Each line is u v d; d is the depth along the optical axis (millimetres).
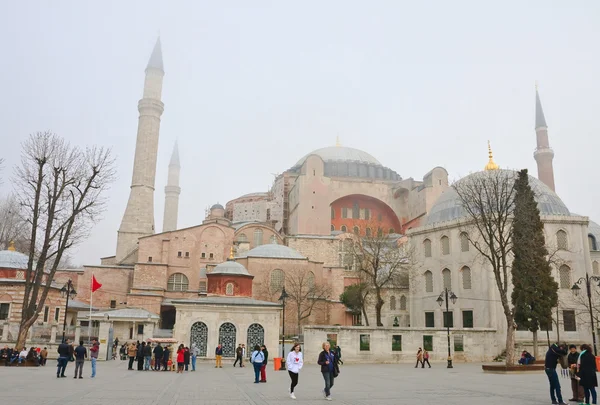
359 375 30688
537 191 57031
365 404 15828
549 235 54000
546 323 40969
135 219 89688
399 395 18719
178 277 80312
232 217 123125
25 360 34656
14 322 49781
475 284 53438
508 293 51594
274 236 89438
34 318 37844
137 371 32812
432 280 58875
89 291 77688
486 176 52094
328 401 16672
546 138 100250
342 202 106125
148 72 96125
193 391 19688
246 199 122375
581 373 14578
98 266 78750
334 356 17703
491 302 51281
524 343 49875
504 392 19812
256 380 24000
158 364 34750
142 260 79875
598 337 51219
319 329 44875
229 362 42938
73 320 68375
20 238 75500
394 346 46375
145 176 92000
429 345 47250
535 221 43125
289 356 17812
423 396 18344
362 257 67312
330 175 111062
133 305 72062
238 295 52688
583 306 51750
